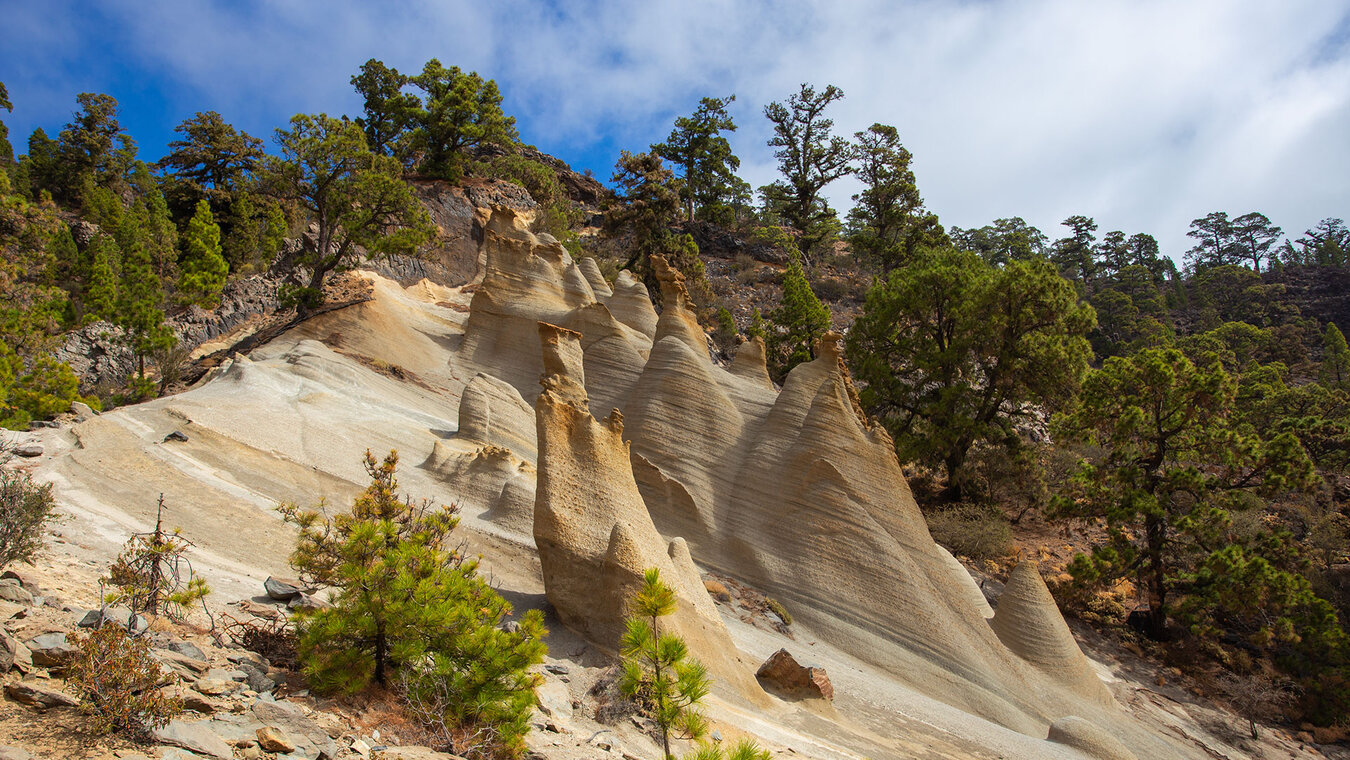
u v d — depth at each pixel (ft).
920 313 150.51
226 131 232.32
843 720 61.26
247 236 208.54
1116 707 83.61
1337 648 97.81
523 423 105.50
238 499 69.82
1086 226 460.55
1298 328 364.99
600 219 307.37
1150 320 347.36
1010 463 138.72
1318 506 145.59
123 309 131.03
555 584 61.87
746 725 51.42
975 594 88.89
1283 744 91.30
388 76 251.80
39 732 24.45
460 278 202.69
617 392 115.14
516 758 34.04
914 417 149.18
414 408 114.11
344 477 81.61
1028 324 137.28
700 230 274.77
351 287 147.43
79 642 28.22
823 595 83.30
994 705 74.33
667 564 63.93
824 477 89.76
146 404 87.56
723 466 96.48
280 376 104.53
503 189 244.01
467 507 82.23
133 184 254.06
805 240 291.17
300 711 31.19
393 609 34.35
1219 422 117.19
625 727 44.68
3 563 36.24
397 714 34.01
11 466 63.93
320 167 151.74
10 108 246.68
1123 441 114.11
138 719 25.98
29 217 122.72
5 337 111.24
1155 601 110.42
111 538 53.78
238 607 43.29
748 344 117.19
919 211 287.28
